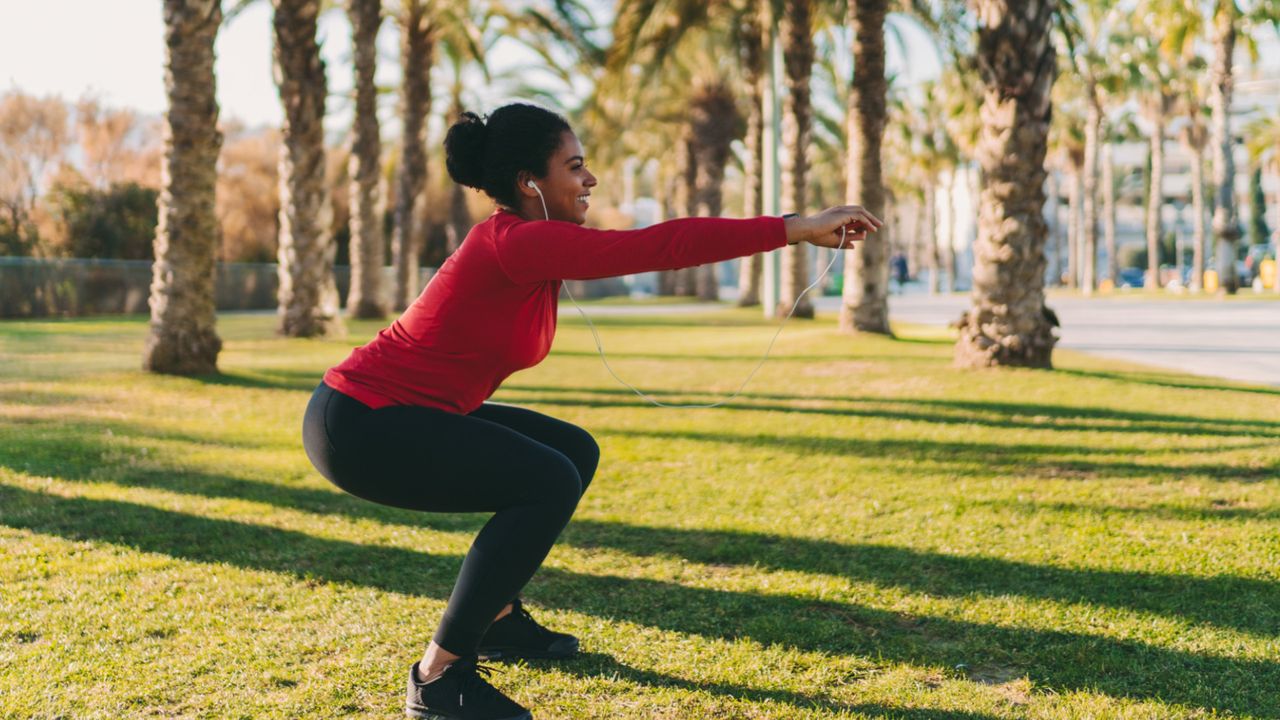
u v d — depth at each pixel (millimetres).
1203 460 4996
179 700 2371
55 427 6293
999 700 2373
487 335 2223
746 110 27672
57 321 19156
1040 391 7496
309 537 3805
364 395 2236
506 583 2227
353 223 18672
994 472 4918
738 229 2049
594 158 27375
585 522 4043
